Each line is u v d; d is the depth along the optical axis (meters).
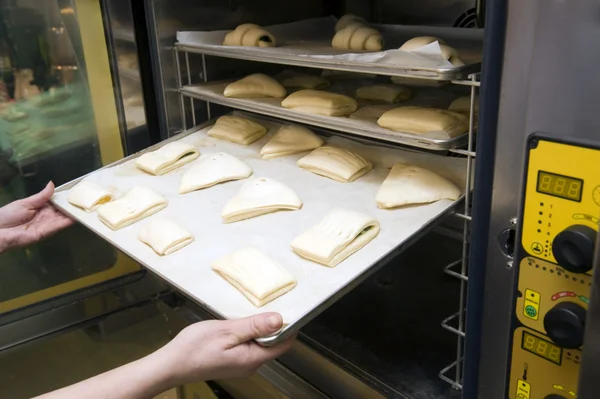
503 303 0.55
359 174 0.90
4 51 0.92
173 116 1.10
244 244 0.76
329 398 0.78
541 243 0.48
